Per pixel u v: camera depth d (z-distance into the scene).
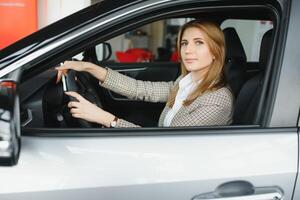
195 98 1.78
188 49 1.77
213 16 2.10
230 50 2.14
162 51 6.98
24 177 1.23
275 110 1.40
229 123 1.75
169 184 1.30
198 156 1.33
